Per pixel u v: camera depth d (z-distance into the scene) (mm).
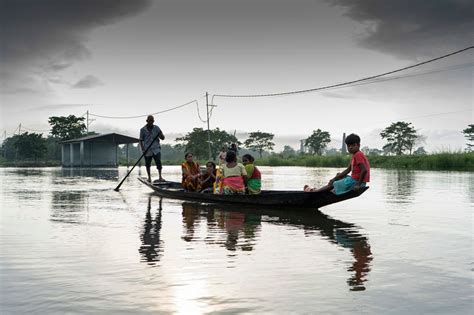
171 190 11172
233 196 9242
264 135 99562
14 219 7293
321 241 5398
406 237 5691
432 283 3613
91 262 4320
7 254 4660
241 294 3338
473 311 2980
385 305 3094
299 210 8633
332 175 26125
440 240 5492
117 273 3916
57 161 74000
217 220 7207
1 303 3121
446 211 8453
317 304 3115
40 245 5145
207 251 4812
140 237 5664
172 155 162000
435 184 16359
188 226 6574
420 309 3016
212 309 3020
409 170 33500
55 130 74562
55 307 3047
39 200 10508
